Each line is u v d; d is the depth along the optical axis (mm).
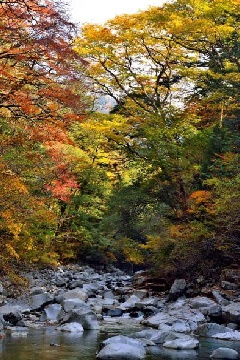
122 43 22000
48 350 8820
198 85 22422
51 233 20922
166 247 20438
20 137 11344
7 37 10859
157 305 15938
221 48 21406
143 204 22047
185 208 20000
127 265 41062
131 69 22828
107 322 12805
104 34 21422
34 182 12930
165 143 19906
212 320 12820
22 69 11039
